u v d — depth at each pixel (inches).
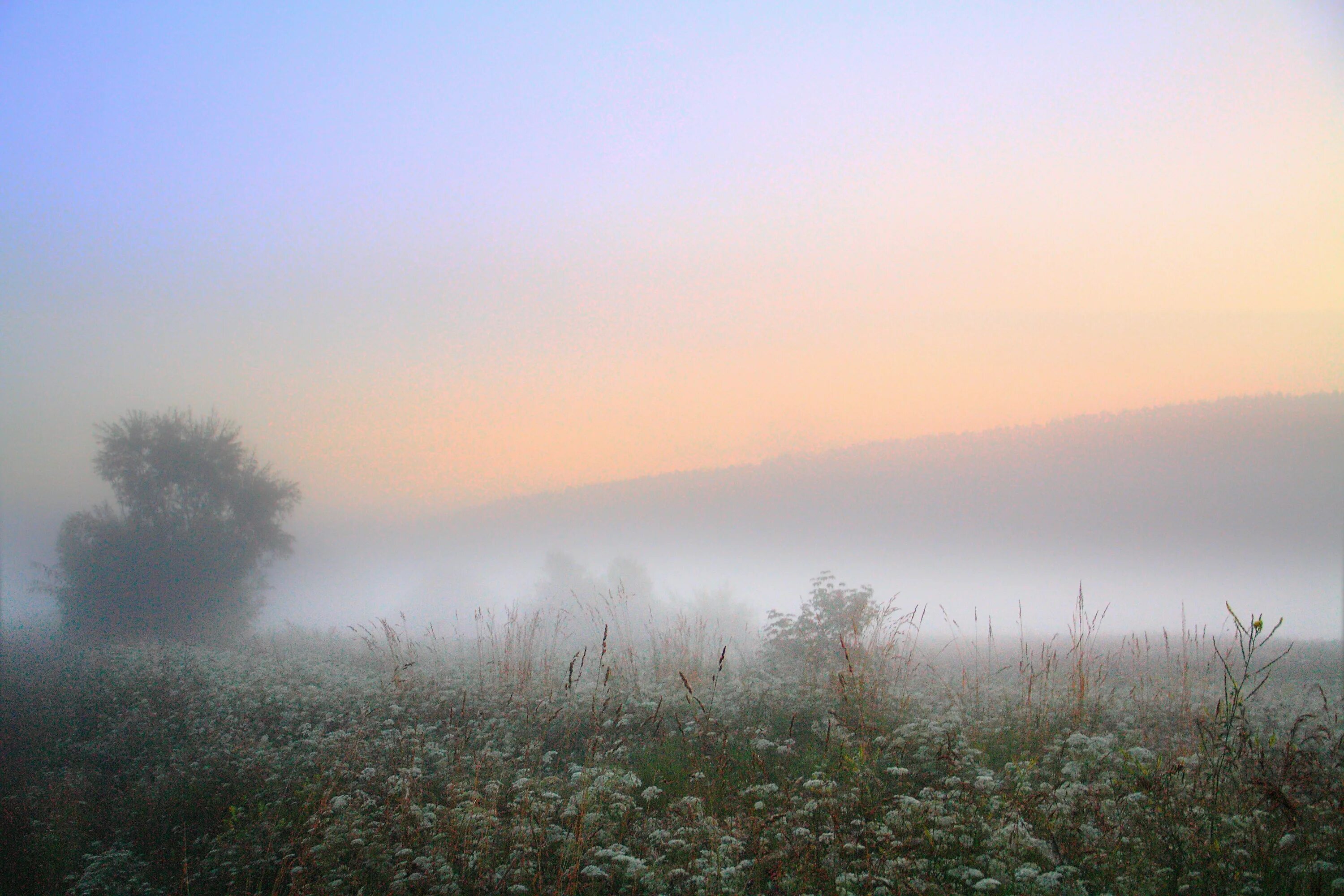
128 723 422.3
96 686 519.8
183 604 1120.8
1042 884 193.3
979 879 204.4
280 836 278.7
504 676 482.0
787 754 310.5
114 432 1158.3
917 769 285.0
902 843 217.5
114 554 1124.5
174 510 1188.5
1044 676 419.8
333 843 249.6
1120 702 391.5
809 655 497.7
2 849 281.6
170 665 589.6
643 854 239.6
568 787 287.9
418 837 257.9
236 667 578.6
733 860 228.2
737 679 460.1
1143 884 197.9
